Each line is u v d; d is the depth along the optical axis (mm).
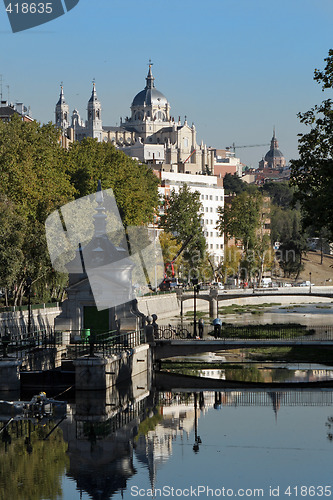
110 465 50844
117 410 66562
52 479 48344
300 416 64500
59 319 76812
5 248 99062
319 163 74375
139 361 78688
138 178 184125
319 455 53094
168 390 76750
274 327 120625
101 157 163625
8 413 64812
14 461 51812
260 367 90938
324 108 75000
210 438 57594
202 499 45469
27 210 112062
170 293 180250
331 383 80188
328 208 68188
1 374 69562
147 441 56719
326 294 181000
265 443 56156
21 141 119875
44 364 74125
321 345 84250
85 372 68438
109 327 77125
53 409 66125
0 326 97500
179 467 50656
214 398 72562
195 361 95938
